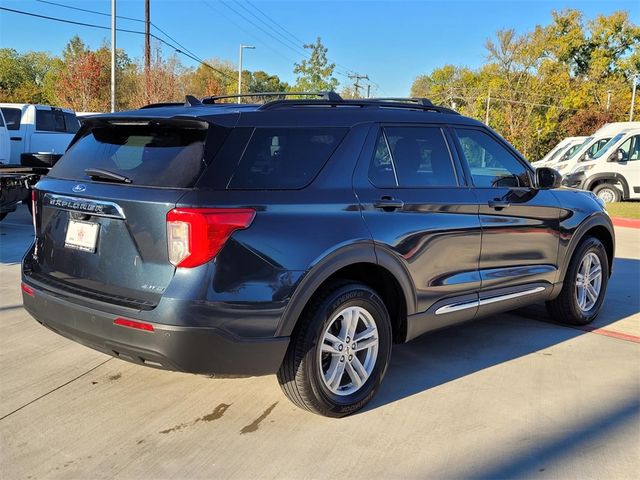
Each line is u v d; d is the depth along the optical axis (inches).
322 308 129.3
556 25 2178.9
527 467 117.8
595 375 165.8
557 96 2047.2
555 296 200.1
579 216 202.8
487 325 212.4
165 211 115.3
